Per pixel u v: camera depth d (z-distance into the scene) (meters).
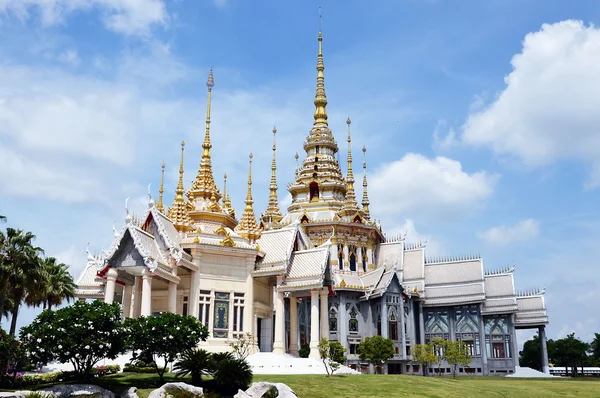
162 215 59.09
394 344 89.69
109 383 37.94
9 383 35.97
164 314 41.34
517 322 103.50
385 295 90.62
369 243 105.19
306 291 63.00
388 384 44.88
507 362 97.31
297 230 65.81
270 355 57.56
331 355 54.12
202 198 66.69
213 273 59.47
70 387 34.34
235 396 36.41
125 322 38.81
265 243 64.94
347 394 39.94
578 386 56.75
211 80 72.56
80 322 35.91
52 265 61.19
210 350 56.28
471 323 99.88
